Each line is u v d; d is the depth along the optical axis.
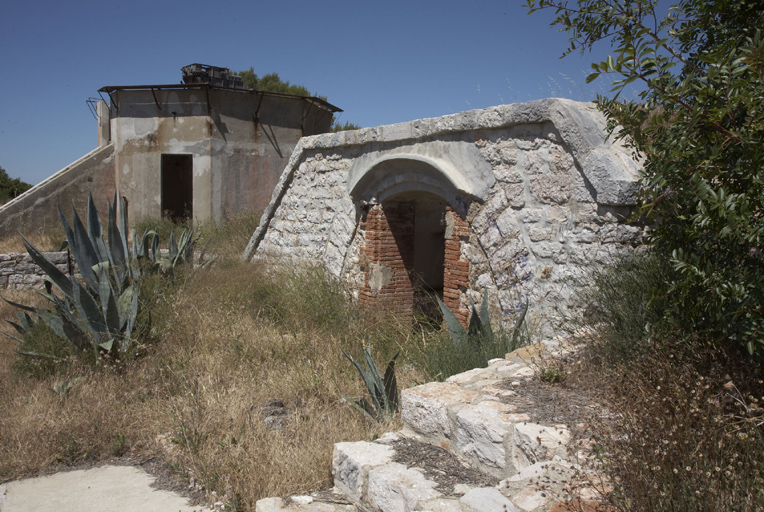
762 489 2.19
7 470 4.38
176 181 18.42
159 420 5.05
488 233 6.45
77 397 5.44
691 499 2.18
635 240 5.05
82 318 6.38
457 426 3.41
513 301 6.08
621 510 2.29
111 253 7.57
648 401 2.73
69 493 4.07
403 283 8.66
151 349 6.43
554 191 5.70
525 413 3.29
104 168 15.83
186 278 8.30
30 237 14.46
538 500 2.50
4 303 9.75
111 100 15.47
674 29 3.42
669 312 3.23
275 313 8.02
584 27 3.64
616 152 5.23
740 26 3.35
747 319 2.83
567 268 5.48
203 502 3.91
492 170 6.43
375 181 8.41
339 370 5.94
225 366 6.14
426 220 13.62
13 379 6.05
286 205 10.66
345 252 9.06
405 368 5.98
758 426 2.57
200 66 14.62
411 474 3.12
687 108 3.01
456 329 5.67
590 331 4.41
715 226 2.81
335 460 3.59
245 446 4.35
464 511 2.53
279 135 15.54
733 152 2.95
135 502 3.93
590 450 2.64
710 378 2.88
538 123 5.82
